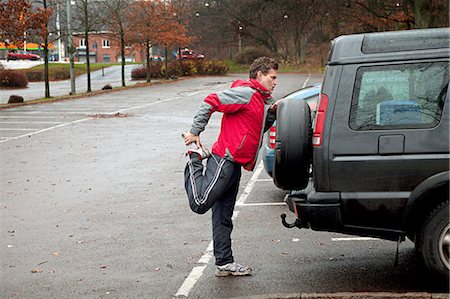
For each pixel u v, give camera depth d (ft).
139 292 20.52
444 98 18.48
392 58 18.84
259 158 50.26
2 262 24.49
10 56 325.62
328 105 18.97
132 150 56.54
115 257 24.72
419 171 18.40
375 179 18.65
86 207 34.35
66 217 32.09
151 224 30.17
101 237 27.94
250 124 20.35
